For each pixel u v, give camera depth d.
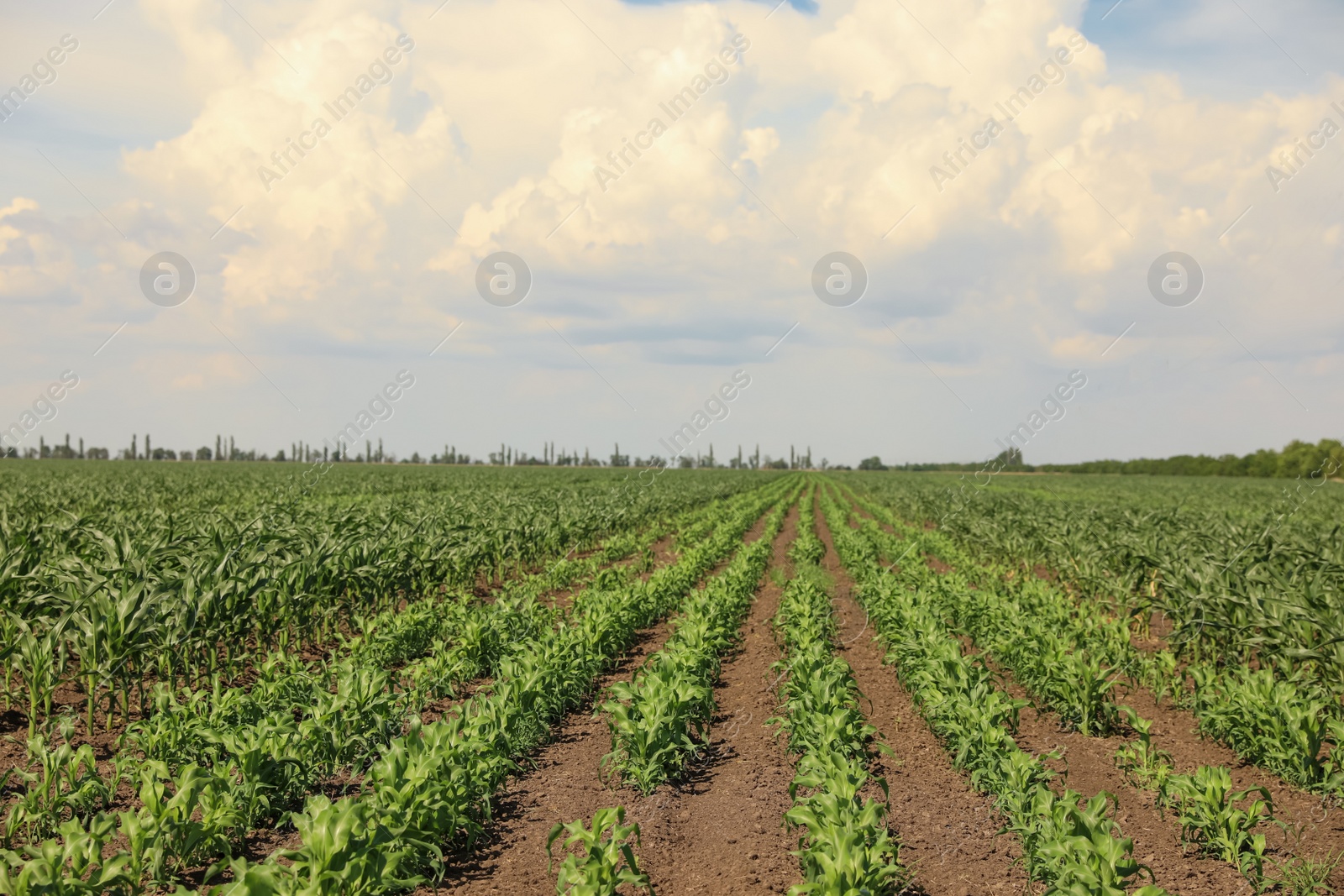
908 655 9.08
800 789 6.41
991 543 19.92
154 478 39.94
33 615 7.92
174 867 4.71
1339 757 6.40
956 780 6.69
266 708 6.62
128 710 7.52
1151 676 9.38
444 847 5.34
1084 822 4.54
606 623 9.57
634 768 6.28
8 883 3.75
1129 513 17.88
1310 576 10.11
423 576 12.37
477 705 6.57
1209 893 4.87
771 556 21.06
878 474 105.06
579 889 4.12
